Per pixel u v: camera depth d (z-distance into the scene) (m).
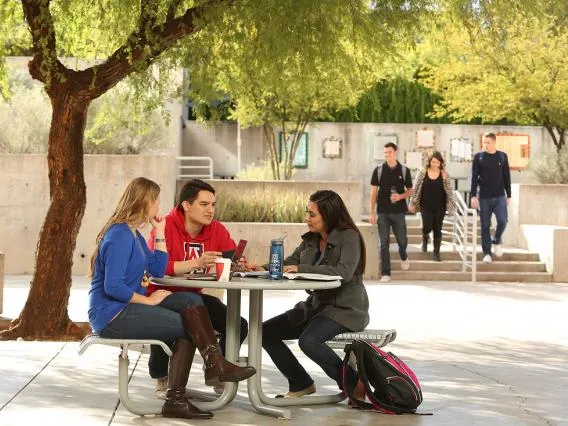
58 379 8.92
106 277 7.24
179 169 29.06
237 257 8.21
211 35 12.02
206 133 31.47
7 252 20.39
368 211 31.88
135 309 7.26
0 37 14.14
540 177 25.34
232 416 7.57
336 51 12.35
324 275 7.95
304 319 8.23
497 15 12.15
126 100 14.05
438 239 20.62
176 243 8.38
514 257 21.44
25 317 12.39
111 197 20.41
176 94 13.75
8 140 21.11
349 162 31.83
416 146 32.06
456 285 19.38
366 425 7.34
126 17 12.12
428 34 12.78
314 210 8.28
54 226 12.36
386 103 32.12
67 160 12.28
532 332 12.99
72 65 21.62
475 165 20.72
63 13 12.57
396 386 7.76
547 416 7.81
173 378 7.41
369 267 20.38
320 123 31.70
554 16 12.64
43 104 21.62
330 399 8.11
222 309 8.58
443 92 30.14
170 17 11.88
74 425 7.13
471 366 10.27
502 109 28.33
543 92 26.88
